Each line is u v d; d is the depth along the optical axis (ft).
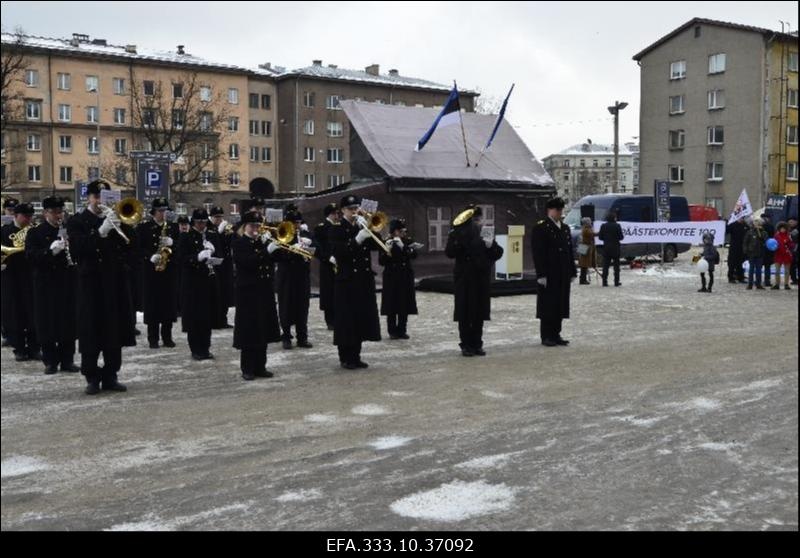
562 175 451.53
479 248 35.04
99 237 27.35
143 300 38.17
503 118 74.95
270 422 23.90
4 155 186.80
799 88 136.36
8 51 176.04
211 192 216.33
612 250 69.26
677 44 173.78
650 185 180.55
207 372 31.71
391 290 40.34
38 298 31.37
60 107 198.18
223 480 18.80
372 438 22.21
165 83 210.59
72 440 22.04
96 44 215.51
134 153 59.21
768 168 161.89
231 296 44.62
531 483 18.58
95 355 27.53
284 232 30.48
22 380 30.35
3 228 35.76
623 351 36.24
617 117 147.64
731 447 21.38
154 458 20.47
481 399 26.78
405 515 16.69
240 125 223.71
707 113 169.17
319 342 39.63
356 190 61.52
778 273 66.18
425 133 68.49
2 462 20.12
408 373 31.35
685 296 61.26
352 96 237.86
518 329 43.78
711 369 31.83
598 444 21.62
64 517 16.58
